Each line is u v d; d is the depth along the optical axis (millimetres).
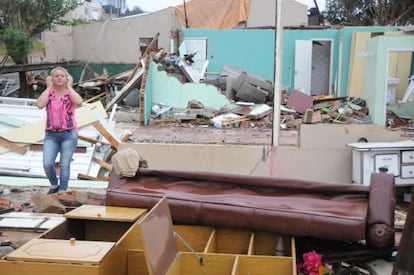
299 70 21531
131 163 5680
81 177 8969
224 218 5094
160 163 8531
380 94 11492
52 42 26516
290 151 8422
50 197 6406
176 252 4281
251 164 8445
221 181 5500
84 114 10523
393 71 19094
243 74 18281
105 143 10219
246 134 13555
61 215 5871
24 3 21000
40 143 9688
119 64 26641
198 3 27016
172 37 22469
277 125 8469
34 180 8453
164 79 16719
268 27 23828
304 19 26594
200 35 22438
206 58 22547
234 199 5234
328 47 21922
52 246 3674
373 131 8703
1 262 3434
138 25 26359
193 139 12680
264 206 5070
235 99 18281
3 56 21344
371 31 19859
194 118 15711
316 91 22266
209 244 4844
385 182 5195
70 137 7195
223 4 27016
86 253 3539
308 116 14219
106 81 21172
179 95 16875
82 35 26766
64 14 23750
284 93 19594
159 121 15727
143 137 12977
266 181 5398
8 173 9211
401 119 14812
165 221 4223
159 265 3727
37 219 5668
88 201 6844
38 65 21078
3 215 5863
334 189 5238
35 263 3406
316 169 8461
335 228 4828
